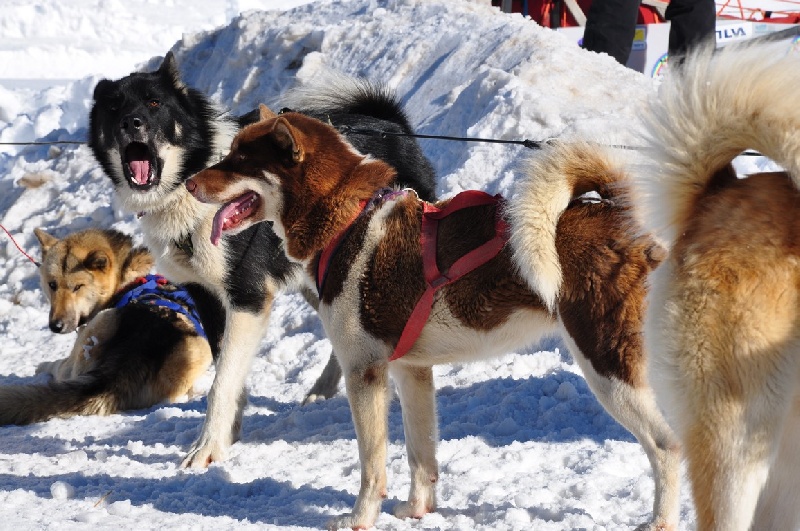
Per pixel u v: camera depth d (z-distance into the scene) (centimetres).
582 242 506
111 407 934
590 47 1377
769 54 424
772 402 405
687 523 524
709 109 426
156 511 585
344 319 555
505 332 543
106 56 2962
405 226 554
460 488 614
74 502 602
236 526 547
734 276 411
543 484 610
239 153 591
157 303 1008
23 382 1060
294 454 730
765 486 446
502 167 1089
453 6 1538
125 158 786
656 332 435
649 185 452
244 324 770
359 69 1482
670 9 1330
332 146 583
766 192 419
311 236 574
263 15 1778
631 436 695
